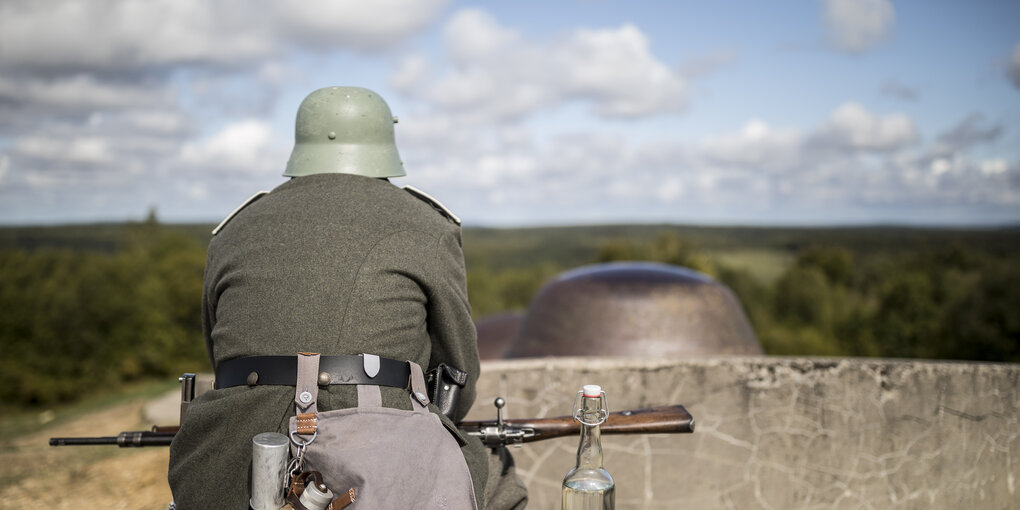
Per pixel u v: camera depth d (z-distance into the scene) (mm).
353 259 1570
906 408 3201
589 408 1671
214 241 1753
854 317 36531
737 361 3248
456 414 1818
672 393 3234
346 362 1506
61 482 4473
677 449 3225
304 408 1459
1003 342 27562
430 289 1632
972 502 3203
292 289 1543
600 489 1613
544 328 5199
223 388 1554
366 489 1365
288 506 1423
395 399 1532
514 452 3223
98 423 8094
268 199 1721
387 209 1661
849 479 3203
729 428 3230
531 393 3242
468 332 1751
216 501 1463
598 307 5012
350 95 1841
